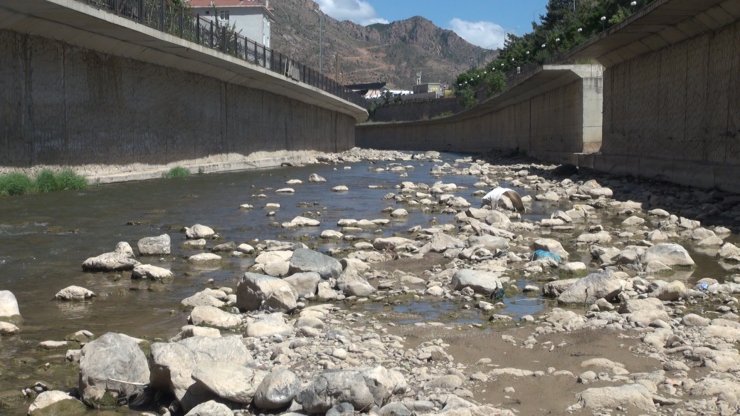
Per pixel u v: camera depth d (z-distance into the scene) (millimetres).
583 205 21516
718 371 6648
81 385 6242
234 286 10781
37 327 8539
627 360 7062
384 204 22734
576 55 35688
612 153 35188
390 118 123500
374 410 5602
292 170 42156
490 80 77125
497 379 6492
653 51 29359
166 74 32844
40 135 23984
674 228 16750
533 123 56250
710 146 24016
